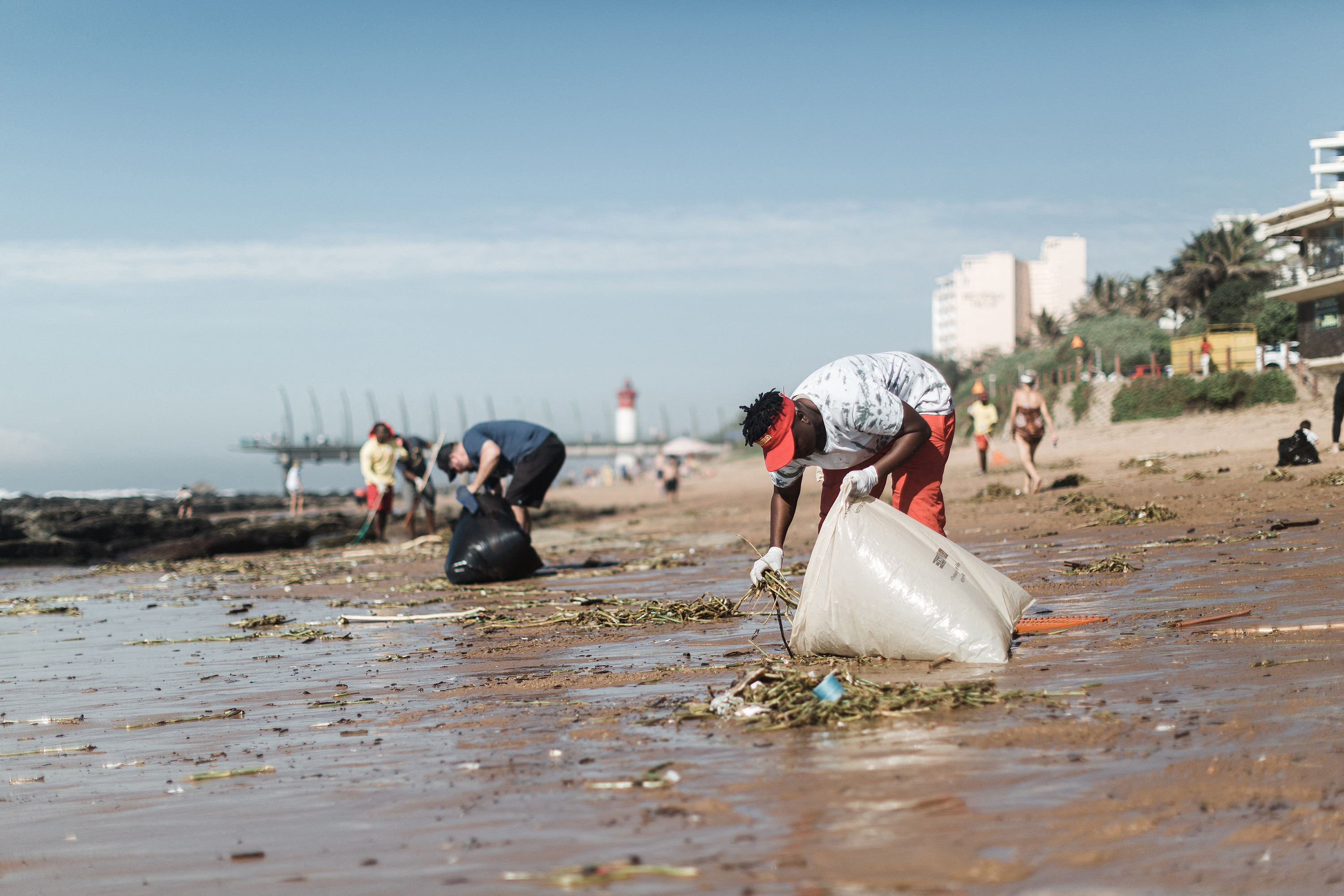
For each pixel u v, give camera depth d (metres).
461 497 10.48
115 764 3.60
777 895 1.92
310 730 3.96
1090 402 37.22
